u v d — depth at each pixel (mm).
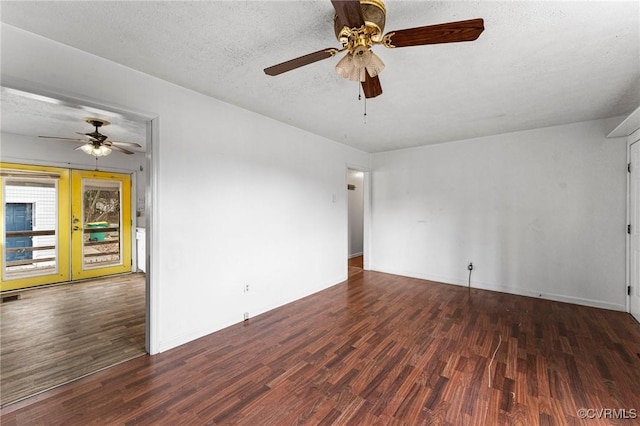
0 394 1896
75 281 4848
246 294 3201
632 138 3229
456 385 2021
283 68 1773
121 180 5391
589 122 3586
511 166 4133
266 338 2742
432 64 2197
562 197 3773
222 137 2938
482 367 2242
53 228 4652
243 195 3162
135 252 5539
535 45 1933
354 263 6383
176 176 2561
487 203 4340
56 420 1681
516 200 4105
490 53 2039
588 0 1505
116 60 2146
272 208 3521
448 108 3146
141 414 1735
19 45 1772
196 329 2725
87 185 4992
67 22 1711
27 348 2531
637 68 2242
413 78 2434
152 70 2301
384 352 2479
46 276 4574
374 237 5637
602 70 2279
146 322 2459
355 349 2531
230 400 1867
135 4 1556
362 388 1993
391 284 4684
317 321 3154
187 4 1556
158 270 2449
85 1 1528
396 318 3240
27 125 3740
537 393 1930
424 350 2512
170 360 2338
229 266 3021
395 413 1752
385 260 5492
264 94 2777
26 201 4391
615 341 2658
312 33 1834
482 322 3117
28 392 1920
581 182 3648
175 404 1825
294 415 1736
